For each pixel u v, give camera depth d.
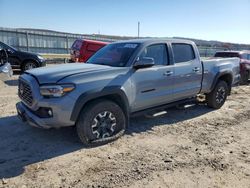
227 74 6.84
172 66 5.26
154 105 5.15
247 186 3.18
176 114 6.21
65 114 3.84
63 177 3.30
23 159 3.77
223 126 5.43
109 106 4.25
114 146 4.25
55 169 3.50
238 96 8.84
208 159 3.86
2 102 6.98
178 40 5.57
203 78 6.06
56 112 3.79
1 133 4.73
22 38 22.59
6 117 5.64
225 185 3.19
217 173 3.46
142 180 3.26
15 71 13.60
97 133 4.23
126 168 3.54
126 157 3.88
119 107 4.39
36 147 4.18
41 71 4.28
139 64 4.52
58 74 4.00
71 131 4.86
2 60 10.50
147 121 5.62
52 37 24.48
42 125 3.91
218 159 3.87
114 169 3.51
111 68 4.38
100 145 4.28
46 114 3.90
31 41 23.16
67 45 25.77
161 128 5.20
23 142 4.36
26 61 12.94
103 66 4.55
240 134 4.97
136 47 4.79
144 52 4.81
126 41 5.29
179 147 4.28
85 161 3.73
